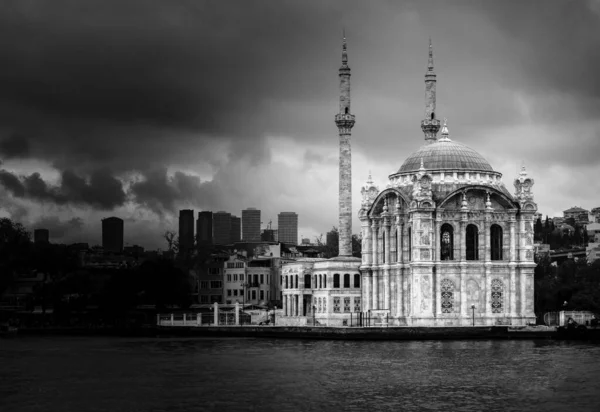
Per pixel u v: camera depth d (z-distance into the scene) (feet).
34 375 558.56
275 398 469.98
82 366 599.16
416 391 483.92
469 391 482.28
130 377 543.80
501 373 537.65
